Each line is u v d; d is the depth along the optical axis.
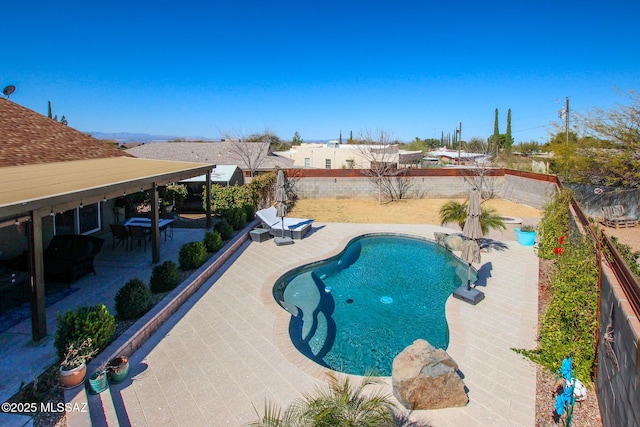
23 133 14.48
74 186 8.77
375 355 8.67
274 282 11.88
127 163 15.02
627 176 19.30
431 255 16.19
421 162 50.06
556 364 7.20
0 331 7.92
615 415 5.24
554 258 14.02
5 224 6.67
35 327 7.42
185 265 12.15
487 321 9.43
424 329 9.91
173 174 12.95
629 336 4.92
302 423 4.79
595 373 6.82
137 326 8.23
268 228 18.09
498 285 11.87
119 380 6.71
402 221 21.92
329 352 8.77
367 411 4.77
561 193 17.23
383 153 30.59
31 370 6.62
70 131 17.30
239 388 6.68
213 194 21.41
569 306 7.62
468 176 29.06
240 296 10.75
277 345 8.14
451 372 6.25
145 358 7.59
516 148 56.16
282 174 16.58
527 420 6.02
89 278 11.33
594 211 21.09
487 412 6.20
